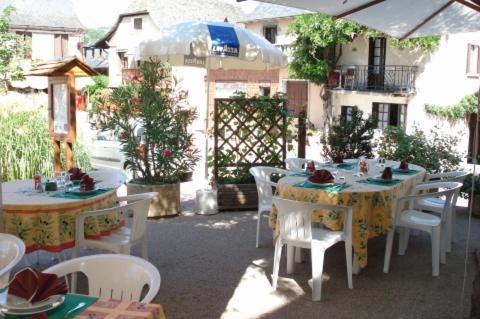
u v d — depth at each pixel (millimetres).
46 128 7613
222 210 7109
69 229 3965
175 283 4410
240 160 7391
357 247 4371
